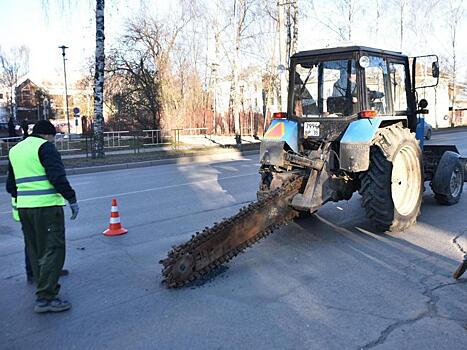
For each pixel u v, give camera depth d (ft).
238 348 10.93
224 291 14.37
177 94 93.25
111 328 12.10
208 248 15.29
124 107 88.28
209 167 49.11
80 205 28.53
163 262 14.57
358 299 13.62
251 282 15.07
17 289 15.01
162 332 11.80
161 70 87.97
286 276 15.57
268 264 16.76
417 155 21.49
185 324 12.20
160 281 15.34
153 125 88.74
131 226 22.89
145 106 87.71
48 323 12.46
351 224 22.29
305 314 12.67
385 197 19.75
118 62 84.64
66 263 17.31
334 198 20.85
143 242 20.04
